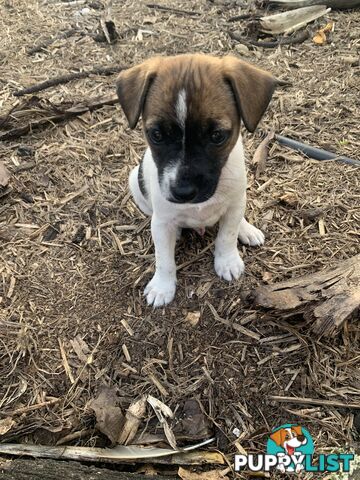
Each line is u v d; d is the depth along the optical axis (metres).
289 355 0.36
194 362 0.36
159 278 0.39
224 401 0.34
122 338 0.37
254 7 0.76
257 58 0.65
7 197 0.48
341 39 0.66
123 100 0.34
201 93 0.31
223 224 0.39
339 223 0.44
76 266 0.42
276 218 0.45
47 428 0.33
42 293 0.40
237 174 0.35
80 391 0.35
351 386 0.34
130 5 0.79
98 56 0.67
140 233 0.45
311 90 0.58
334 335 0.35
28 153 0.52
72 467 0.31
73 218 0.46
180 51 0.67
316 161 0.50
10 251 0.43
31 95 0.60
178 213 0.36
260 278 0.40
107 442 0.33
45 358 0.37
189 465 0.32
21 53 0.68
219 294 0.39
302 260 0.41
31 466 0.30
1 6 0.79
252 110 0.33
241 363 0.36
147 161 0.38
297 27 0.69
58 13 0.77
